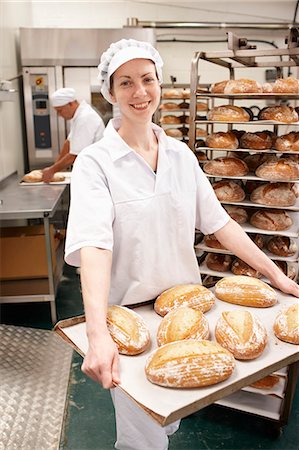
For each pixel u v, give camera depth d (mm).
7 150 3891
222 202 2160
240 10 5105
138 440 1380
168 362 904
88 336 984
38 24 5004
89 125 3498
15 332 2680
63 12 4977
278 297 1323
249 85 2090
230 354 962
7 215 2584
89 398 2164
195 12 5098
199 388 891
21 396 2082
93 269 1054
